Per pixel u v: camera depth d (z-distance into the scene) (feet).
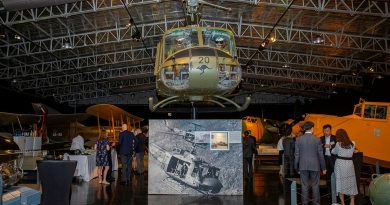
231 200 24.85
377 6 45.60
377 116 31.73
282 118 113.09
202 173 26.76
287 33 58.23
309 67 79.10
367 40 60.03
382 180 18.67
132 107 114.73
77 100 114.32
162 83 24.30
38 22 53.93
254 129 63.26
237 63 23.95
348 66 74.23
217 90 23.94
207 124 27.12
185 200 24.73
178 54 23.61
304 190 20.90
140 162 40.93
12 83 84.53
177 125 27.22
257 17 56.29
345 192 21.13
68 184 18.88
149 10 54.70
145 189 29.94
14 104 77.41
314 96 108.37
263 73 90.84
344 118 34.86
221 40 25.49
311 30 57.72
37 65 78.02
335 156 22.17
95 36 61.26
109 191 28.94
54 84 91.15
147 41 69.72
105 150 33.40
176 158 27.02
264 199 25.41
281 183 34.14
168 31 25.77
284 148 38.99
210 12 55.67
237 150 26.91
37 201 20.39
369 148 31.81
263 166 55.83
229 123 27.12
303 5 47.19
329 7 48.55
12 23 48.78
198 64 22.72
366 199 24.98
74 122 47.14
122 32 63.62
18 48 62.85
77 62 76.48
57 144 41.93
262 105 113.19
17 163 21.97
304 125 21.31
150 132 27.27
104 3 50.52
